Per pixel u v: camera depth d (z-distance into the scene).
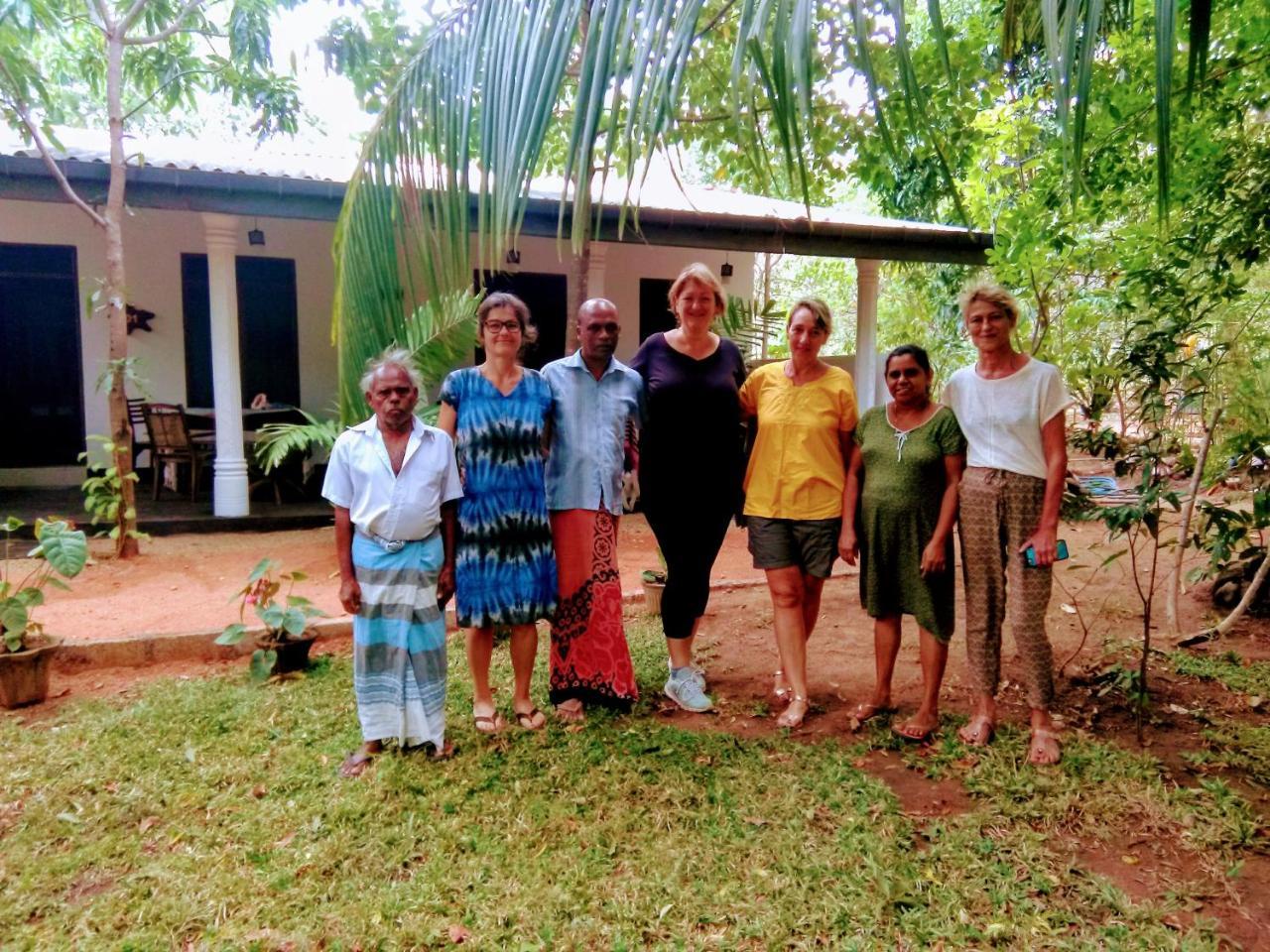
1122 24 2.48
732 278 12.12
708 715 3.92
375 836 2.85
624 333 11.65
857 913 2.44
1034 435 3.30
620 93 1.79
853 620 5.39
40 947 2.33
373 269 3.48
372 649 3.37
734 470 3.94
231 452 7.88
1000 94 5.19
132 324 9.38
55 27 7.02
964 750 3.46
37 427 9.37
